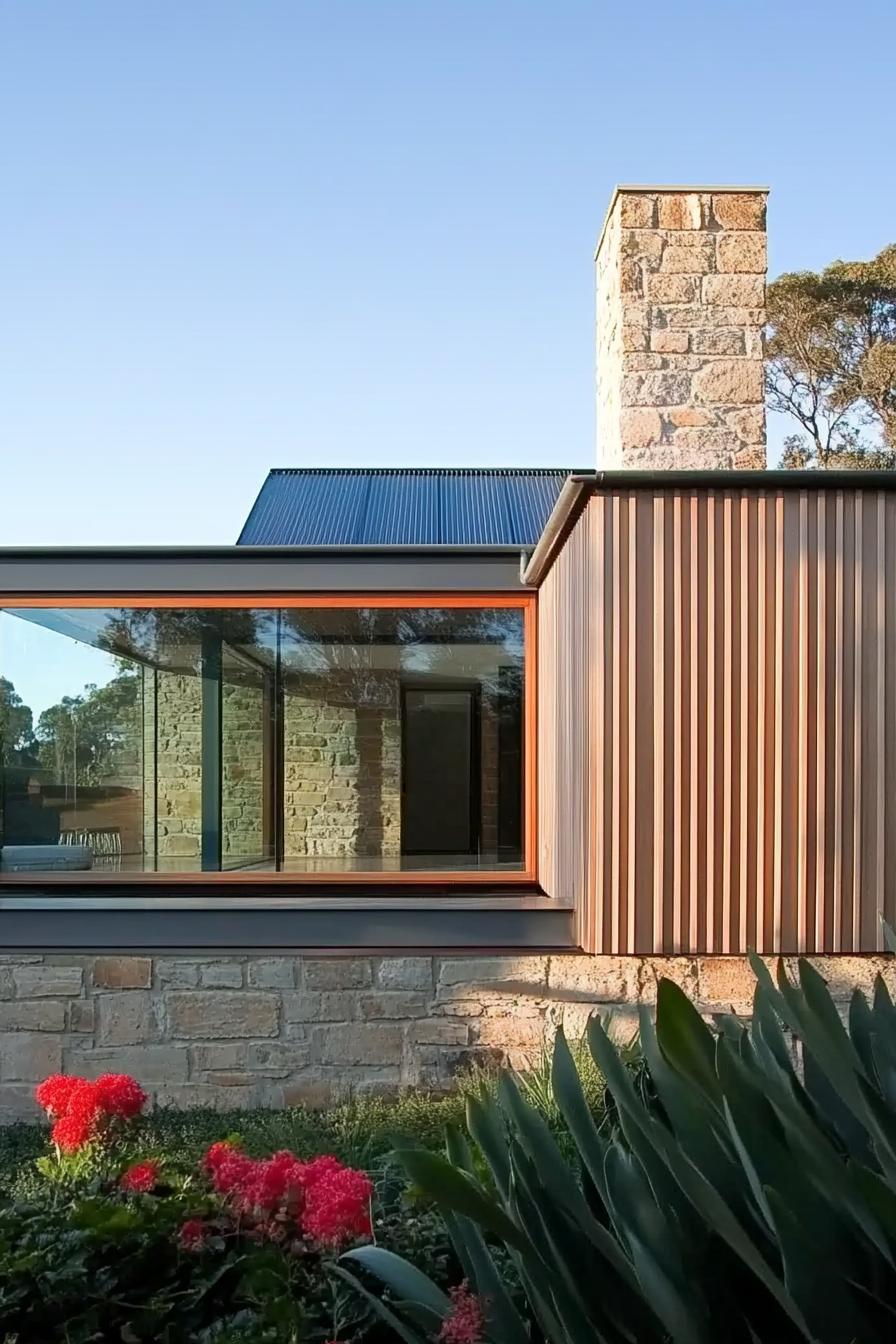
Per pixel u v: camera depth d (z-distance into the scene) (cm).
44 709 739
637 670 573
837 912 573
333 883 754
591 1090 485
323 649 761
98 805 746
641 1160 197
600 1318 195
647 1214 195
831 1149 178
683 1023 192
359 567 732
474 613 759
